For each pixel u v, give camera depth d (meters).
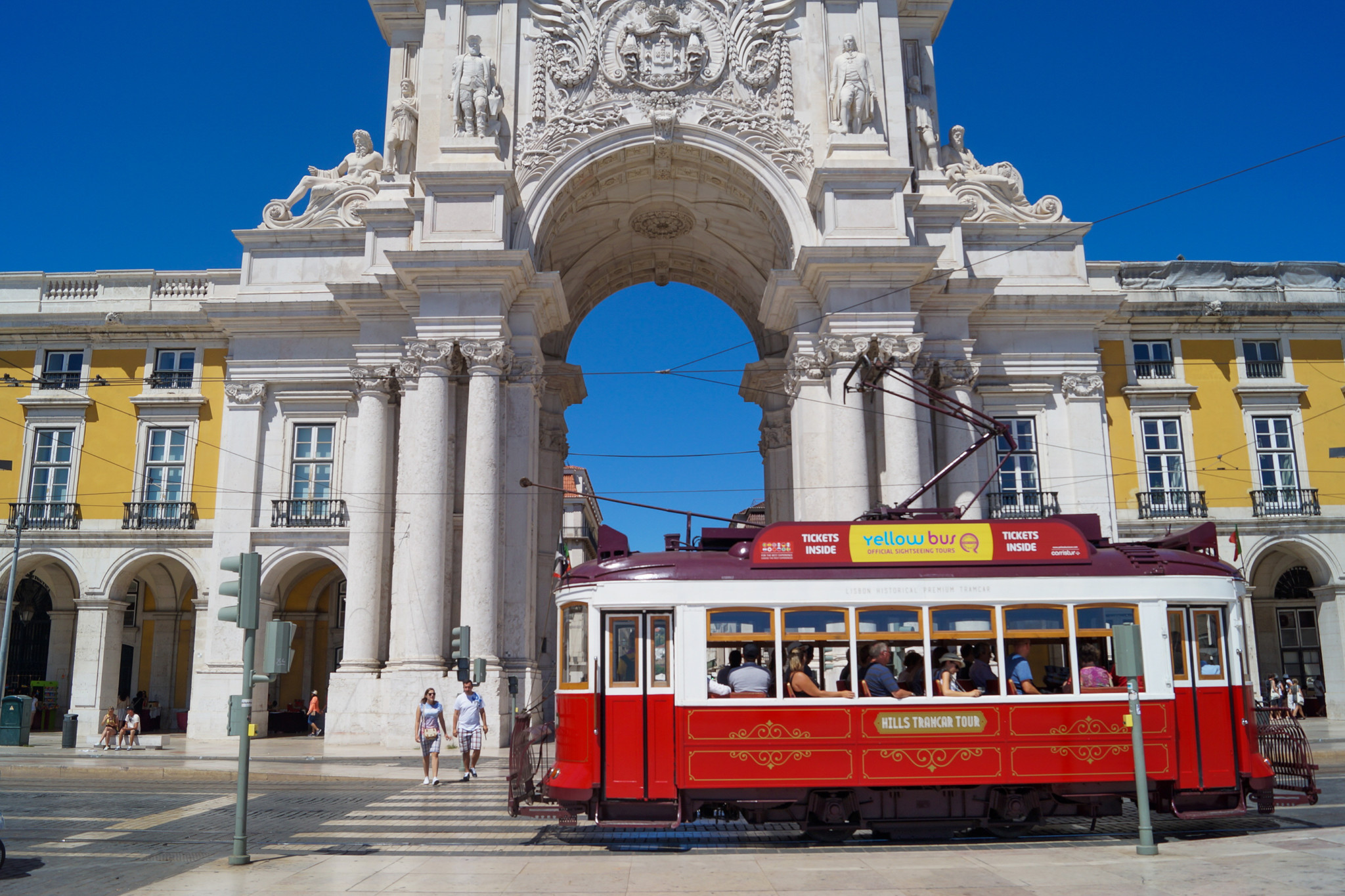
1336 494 17.09
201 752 13.77
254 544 16.09
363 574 15.08
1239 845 6.14
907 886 5.03
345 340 16.70
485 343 14.46
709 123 15.82
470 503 14.05
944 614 6.65
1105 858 5.78
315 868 5.73
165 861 6.07
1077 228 17.09
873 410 14.77
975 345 16.61
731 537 7.27
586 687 6.64
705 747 6.50
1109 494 16.33
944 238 16.22
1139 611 6.70
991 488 16.20
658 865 5.73
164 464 17.17
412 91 16.58
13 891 5.22
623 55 15.95
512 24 16.08
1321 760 11.47
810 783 6.45
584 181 16.06
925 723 6.51
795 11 16.25
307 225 17.14
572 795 6.50
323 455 16.52
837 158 15.29
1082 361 16.72
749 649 6.63
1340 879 5.06
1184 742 6.59
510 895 4.95
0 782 10.45
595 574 6.85
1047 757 6.50
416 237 15.40
